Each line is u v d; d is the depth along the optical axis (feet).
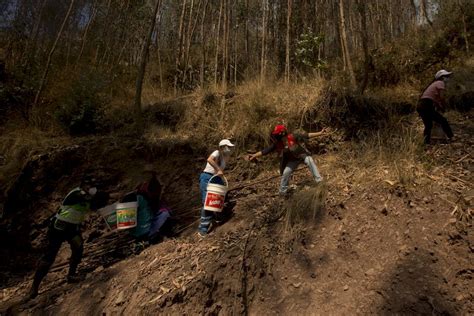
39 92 27.99
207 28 40.24
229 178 20.97
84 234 20.30
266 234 13.96
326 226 13.46
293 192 15.83
